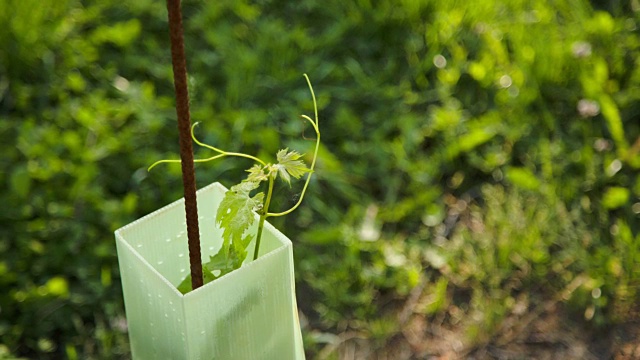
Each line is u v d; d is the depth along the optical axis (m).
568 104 3.61
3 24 3.61
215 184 1.44
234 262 1.39
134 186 3.31
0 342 2.91
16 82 3.60
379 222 3.29
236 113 3.50
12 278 3.01
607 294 3.04
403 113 3.61
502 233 3.17
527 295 3.11
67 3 3.78
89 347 2.93
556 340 3.00
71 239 3.10
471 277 3.15
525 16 3.80
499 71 3.66
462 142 3.45
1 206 3.15
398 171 3.46
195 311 1.25
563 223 3.22
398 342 3.02
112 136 3.42
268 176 1.41
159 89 3.73
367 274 3.11
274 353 1.38
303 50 3.80
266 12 3.99
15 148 3.36
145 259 1.42
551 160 3.41
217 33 3.83
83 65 3.69
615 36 3.73
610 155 3.40
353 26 3.87
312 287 3.16
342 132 3.56
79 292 3.03
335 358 2.95
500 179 3.45
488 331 3.01
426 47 3.83
